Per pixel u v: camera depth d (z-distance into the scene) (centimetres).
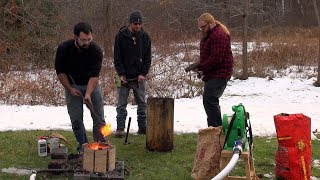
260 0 1617
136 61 744
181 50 1596
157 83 1224
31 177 504
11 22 1717
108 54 1752
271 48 1670
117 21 2128
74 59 592
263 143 737
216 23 665
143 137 762
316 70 1483
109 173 544
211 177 535
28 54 1527
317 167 619
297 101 1110
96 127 620
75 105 610
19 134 781
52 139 669
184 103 1075
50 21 1755
